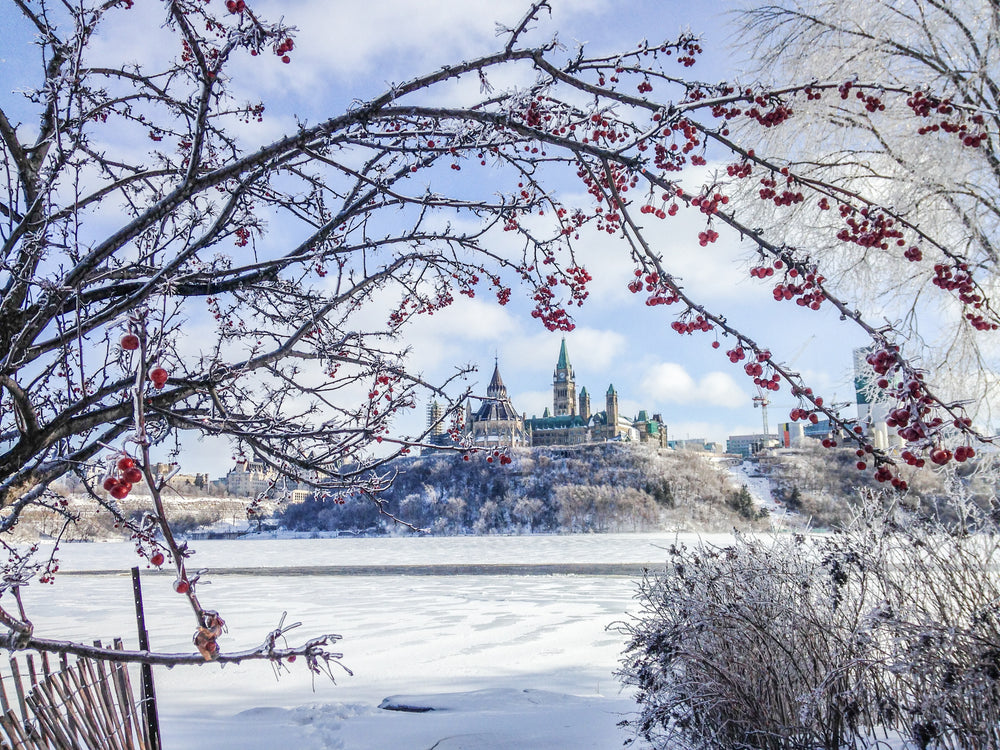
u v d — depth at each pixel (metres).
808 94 2.85
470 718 7.11
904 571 5.03
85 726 3.75
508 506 110.75
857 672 4.67
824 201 3.04
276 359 3.68
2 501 2.86
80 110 3.53
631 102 2.90
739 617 4.90
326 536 108.69
